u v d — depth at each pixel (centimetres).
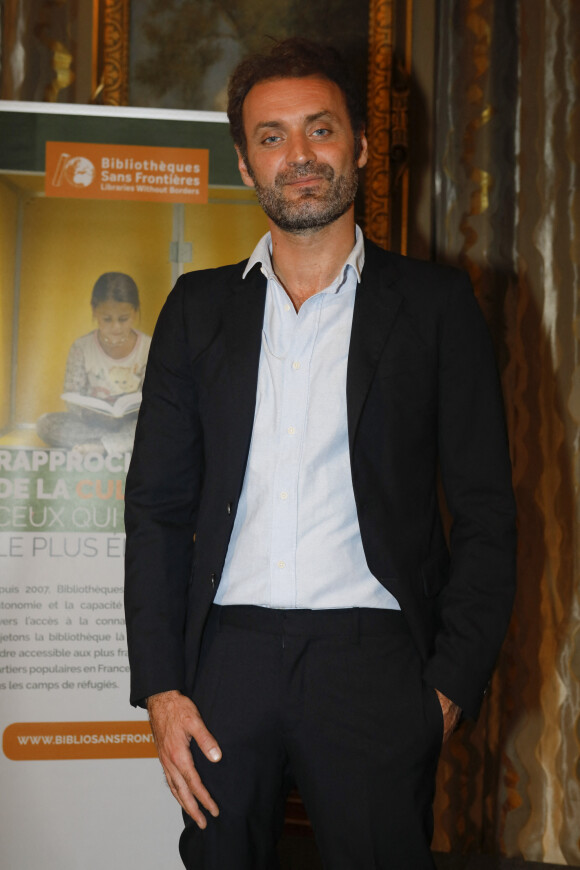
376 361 153
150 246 242
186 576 166
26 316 237
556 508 303
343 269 160
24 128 239
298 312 162
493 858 303
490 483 156
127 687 232
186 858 158
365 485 150
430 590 154
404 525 152
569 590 302
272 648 149
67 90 324
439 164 321
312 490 152
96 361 239
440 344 157
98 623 232
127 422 238
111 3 326
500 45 314
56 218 239
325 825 147
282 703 147
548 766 302
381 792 144
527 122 310
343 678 147
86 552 233
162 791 229
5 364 236
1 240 237
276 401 156
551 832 301
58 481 234
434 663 148
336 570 149
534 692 304
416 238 323
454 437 157
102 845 228
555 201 307
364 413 152
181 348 168
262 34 330
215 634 156
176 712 154
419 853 145
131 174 242
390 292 159
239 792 150
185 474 167
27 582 231
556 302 305
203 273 176
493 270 311
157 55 329
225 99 330
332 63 165
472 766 307
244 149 171
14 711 229
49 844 227
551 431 305
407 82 325
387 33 326
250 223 244
